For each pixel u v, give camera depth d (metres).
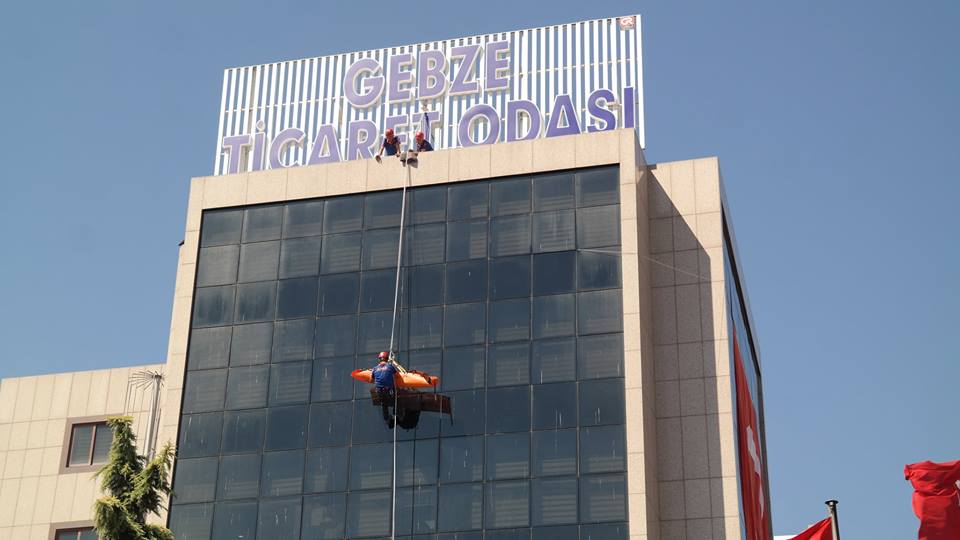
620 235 57.03
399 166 60.62
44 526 63.56
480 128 62.06
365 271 59.12
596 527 52.38
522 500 53.41
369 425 56.12
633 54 62.31
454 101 63.22
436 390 56.00
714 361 57.12
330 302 58.91
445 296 57.72
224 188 62.41
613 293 56.12
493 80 63.03
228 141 64.88
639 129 61.22
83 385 66.06
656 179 60.62
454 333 56.94
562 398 54.78
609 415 54.03
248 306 59.81
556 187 58.59
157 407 64.19
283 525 55.22
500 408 55.12
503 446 54.47
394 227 59.66
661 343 57.91
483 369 56.00
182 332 59.94
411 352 57.00
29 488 64.44
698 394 56.78
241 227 61.50
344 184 61.03
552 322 56.19
